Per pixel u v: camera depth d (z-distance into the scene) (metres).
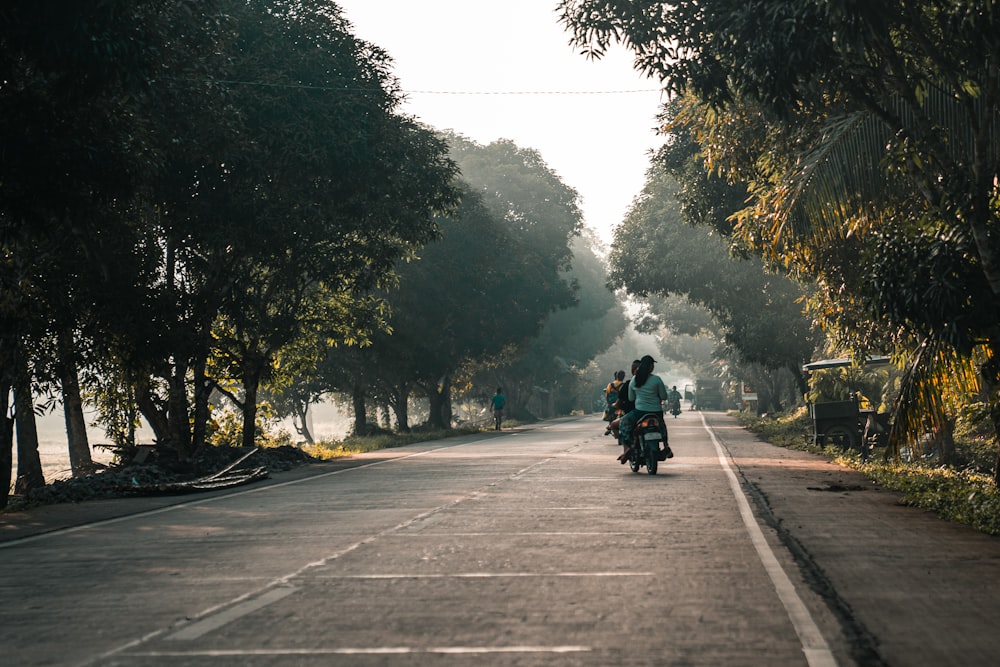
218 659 5.39
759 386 65.19
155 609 6.79
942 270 11.35
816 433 25.50
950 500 12.29
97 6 10.56
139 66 11.48
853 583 7.30
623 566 8.09
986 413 14.12
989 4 9.76
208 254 24.66
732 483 15.76
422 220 27.23
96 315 20.53
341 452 31.89
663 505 12.59
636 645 5.51
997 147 12.24
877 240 12.17
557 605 6.60
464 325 50.78
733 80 12.01
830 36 10.50
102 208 18.77
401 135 25.47
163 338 21.05
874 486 15.32
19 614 6.78
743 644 5.52
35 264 18.58
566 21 12.44
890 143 13.04
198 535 10.86
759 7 10.71
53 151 11.82
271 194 23.22
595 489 14.91
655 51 12.30
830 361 27.14
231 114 20.02
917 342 15.55
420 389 57.06
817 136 14.42
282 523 11.68
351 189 24.30
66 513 14.16
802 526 10.57
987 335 11.60
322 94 23.30
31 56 11.12
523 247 56.22
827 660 5.17
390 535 10.21
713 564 8.15
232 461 23.11
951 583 7.30
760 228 16.30
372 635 5.84
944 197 11.80
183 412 23.53
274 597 7.06
